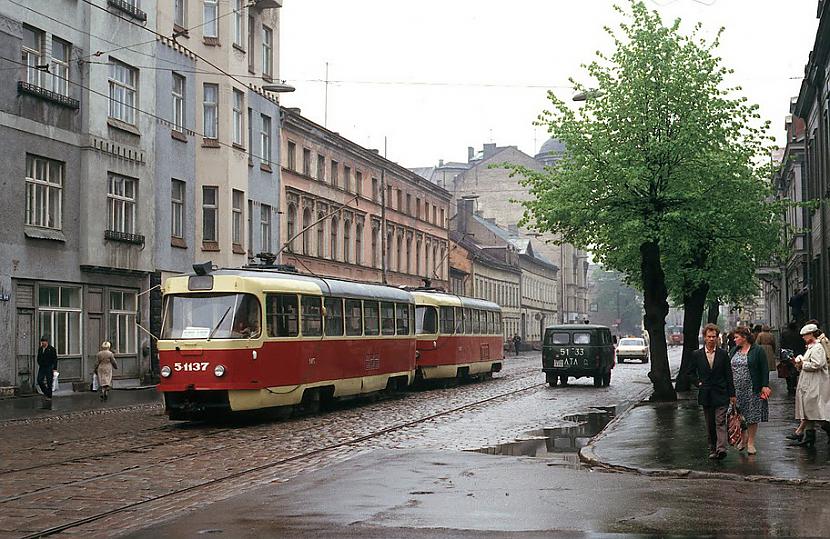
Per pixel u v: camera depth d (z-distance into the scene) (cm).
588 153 2939
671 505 1130
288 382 2394
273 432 2091
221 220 4375
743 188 3083
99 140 3578
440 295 3834
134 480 1391
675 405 2677
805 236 4562
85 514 1134
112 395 3275
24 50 3234
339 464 1531
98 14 3588
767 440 1722
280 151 5106
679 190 2864
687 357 3553
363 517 1066
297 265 5294
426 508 1121
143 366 3828
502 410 2702
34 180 3300
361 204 6319
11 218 3156
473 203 11644
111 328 3716
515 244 11075
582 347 3856
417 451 1731
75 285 3488
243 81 4619
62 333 3441
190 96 4266
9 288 3142
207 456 1673
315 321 2556
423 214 7662
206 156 4353
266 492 1245
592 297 18262
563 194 2934
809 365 1603
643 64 2902
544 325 12062
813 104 3881
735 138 3094
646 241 2880
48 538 1009
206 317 2256
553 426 2242
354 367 2809
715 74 2975
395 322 3178
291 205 5253
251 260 4400
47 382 3036
